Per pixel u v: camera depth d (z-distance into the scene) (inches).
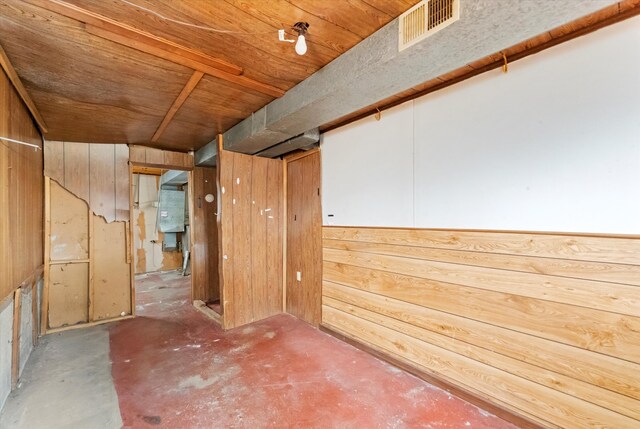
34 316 109.2
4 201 75.5
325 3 55.3
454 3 49.7
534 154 64.2
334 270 116.2
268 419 69.4
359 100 81.0
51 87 86.3
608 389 55.7
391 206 94.5
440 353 81.4
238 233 128.3
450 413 71.1
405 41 57.6
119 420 69.1
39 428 66.6
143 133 130.7
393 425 67.4
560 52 60.4
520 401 66.6
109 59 72.2
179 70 78.2
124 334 120.8
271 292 140.0
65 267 131.3
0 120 71.7
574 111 58.9
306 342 110.7
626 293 53.7
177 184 258.4
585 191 57.9
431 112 83.1
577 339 59.1
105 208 140.6
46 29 60.2
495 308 70.5
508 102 67.9
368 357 98.7
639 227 52.5
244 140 117.1
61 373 90.0
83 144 137.4
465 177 75.8
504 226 69.0
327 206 119.5
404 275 90.5
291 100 90.4
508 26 49.6
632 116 52.9
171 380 85.7
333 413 71.5
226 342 111.6
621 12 53.2
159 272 254.2
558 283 61.3
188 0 53.9
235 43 68.2
